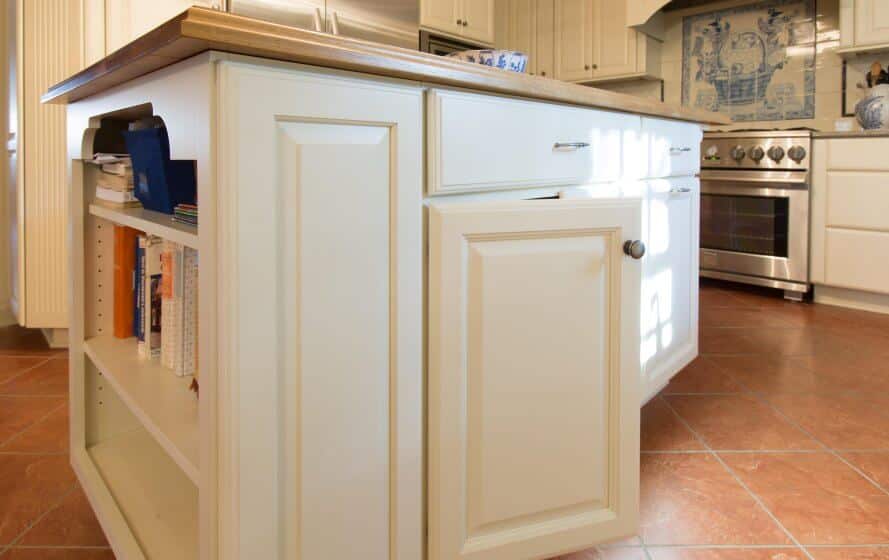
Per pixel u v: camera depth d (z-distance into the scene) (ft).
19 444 6.22
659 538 4.64
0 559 4.37
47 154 9.06
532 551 3.78
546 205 3.64
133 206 4.81
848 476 5.58
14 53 9.54
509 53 5.08
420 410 3.40
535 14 16.22
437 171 3.40
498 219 3.51
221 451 2.74
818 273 12.12
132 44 2.86
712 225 13.52
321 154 2.88
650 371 6.29
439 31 12.69
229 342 2.66
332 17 10.99
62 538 4.63
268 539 2.86
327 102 2.86
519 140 4.00
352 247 3.03
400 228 3.20
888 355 9.05
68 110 5.01
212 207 2.65
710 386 7.88
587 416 3.91
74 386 5.18
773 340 9.83
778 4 13.79
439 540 3.50
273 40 2.57
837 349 9.36
